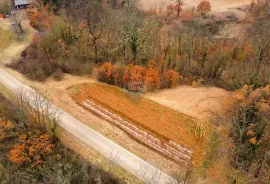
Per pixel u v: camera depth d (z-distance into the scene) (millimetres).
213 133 74750
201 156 70125
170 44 99438
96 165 67875
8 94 87125
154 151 71375
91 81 92250
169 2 145500
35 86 90188
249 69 90688
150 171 66812
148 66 92250
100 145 72750
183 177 64938
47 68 95188
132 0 138250
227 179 65188
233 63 94438
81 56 99938
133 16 101625
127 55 96188
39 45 102000
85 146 72438
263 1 134750
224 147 70500
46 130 72750
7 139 71438
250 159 65188
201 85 91438
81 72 95562
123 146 72688
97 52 100875
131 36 90938
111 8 122250
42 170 66062
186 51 97688
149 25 100438
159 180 64688
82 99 85812
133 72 88250
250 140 64250
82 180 63344
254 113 68812
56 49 100438
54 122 70938
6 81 92125
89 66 96812
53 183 62531
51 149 69812
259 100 72000
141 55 95438
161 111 81688
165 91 88625
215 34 119625
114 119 79562
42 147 68625
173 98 85938
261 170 63812
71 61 97875
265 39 95062
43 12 116000
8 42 109500
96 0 120875
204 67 95000
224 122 76438
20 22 114562
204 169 67438
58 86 90312
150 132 75938
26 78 93625
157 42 99000
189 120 79000
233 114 75438
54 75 93750
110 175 65562
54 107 82312
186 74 94188
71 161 67875
